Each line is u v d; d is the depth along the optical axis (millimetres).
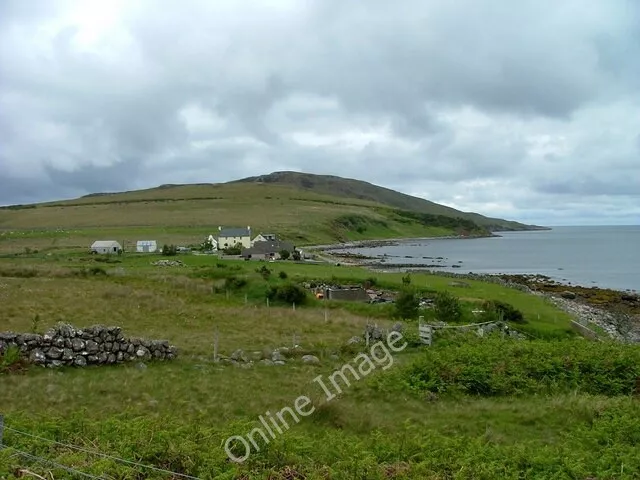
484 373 22422
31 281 52719
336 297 58094
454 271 127562
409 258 166750
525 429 17844
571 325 49406
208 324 37531
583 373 23688
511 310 49000
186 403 18703
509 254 194375
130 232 183500
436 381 22000
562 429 17781
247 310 45281
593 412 18953
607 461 13734
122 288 50406
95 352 23234
